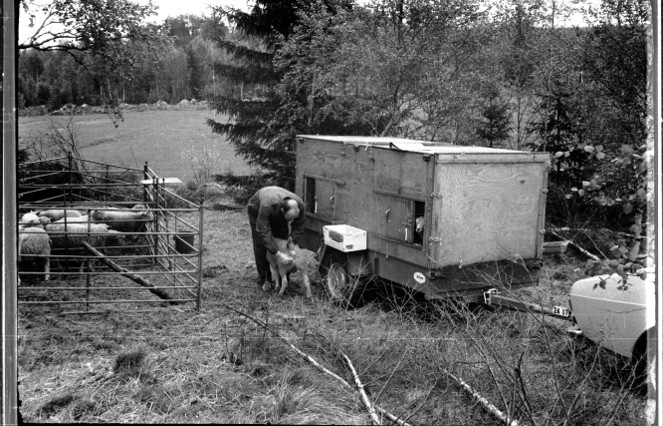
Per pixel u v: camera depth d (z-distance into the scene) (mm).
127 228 11203
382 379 6121
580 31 13266
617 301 5871
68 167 15633
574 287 6281
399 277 8188
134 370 6227
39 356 6668
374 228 8523
